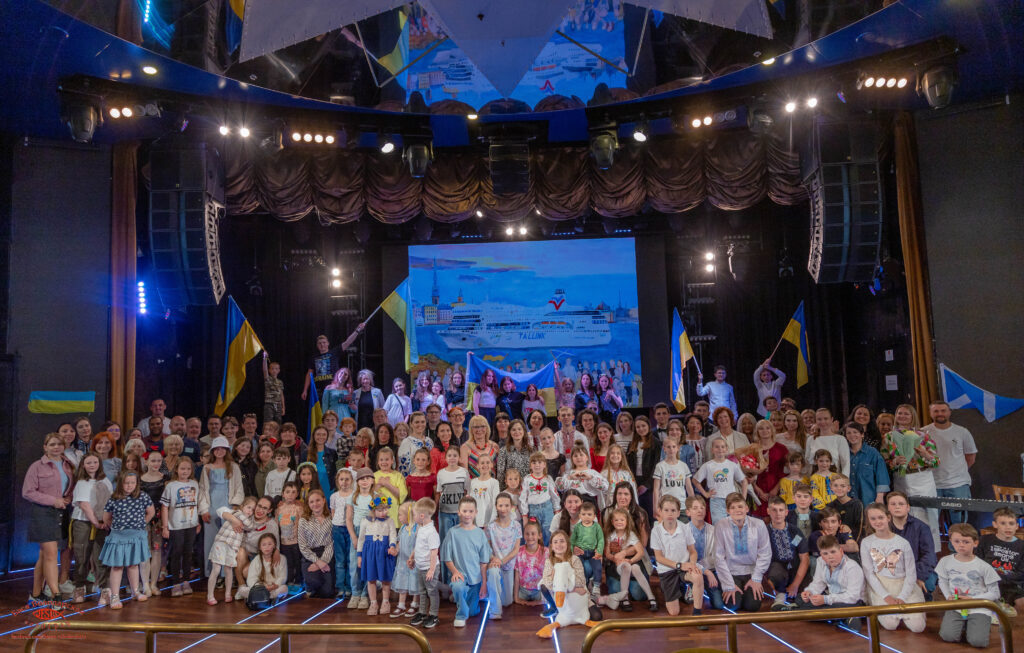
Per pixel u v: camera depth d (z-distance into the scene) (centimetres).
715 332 1421
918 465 692
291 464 795
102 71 734
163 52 687
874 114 848
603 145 858
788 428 736
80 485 686
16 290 859
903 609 330
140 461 714
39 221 878
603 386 1227
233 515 686
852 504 643
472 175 971
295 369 1438
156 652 527
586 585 605
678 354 1305
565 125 908
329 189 949
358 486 666
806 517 632
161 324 1215
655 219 1408
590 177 969
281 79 747
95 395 879
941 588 537
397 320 1252
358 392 1177
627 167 962
